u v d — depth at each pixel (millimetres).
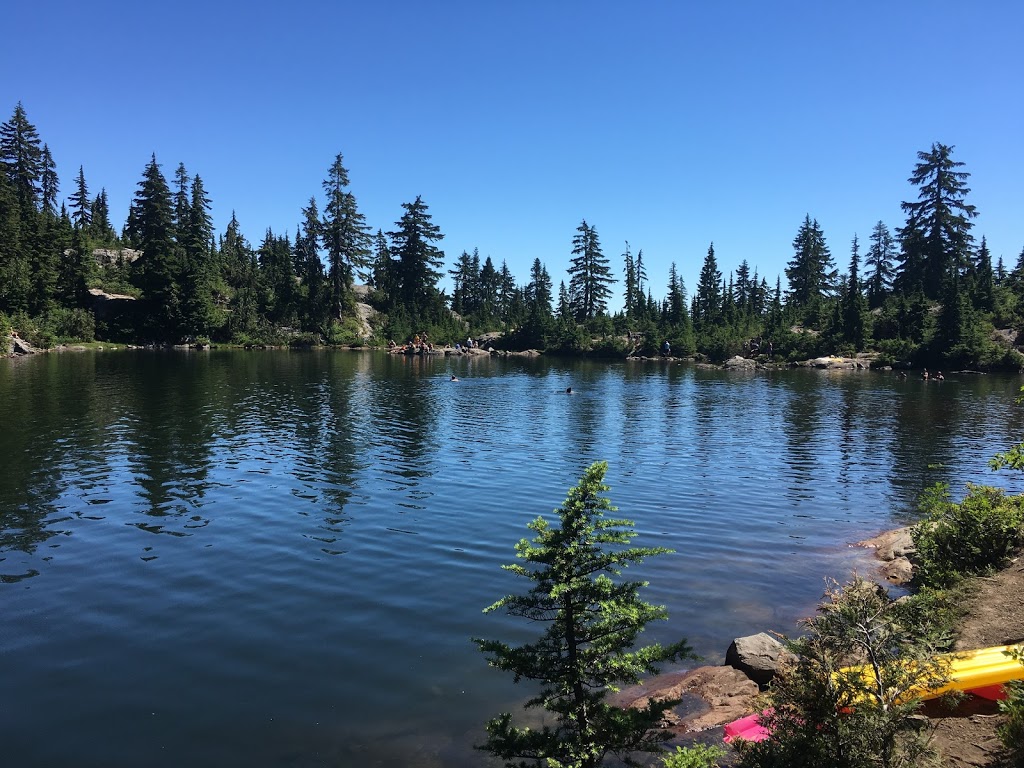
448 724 7477
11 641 9227
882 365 75562
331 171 100250
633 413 34906
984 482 20031
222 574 11781
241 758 6812
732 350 90375
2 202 80188
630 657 6203
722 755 6305
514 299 138875
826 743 5074
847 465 22234
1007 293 82938
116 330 83312
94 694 7930
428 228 112562
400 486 18250
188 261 89812
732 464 22156
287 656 8922
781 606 10953
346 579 11625
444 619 10094
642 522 15453
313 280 102938
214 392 38188
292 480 18656
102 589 11078
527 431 28234
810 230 119812
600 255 117688
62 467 19406
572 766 5633
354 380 49031
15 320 70562
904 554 13031
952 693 6262
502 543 13664
